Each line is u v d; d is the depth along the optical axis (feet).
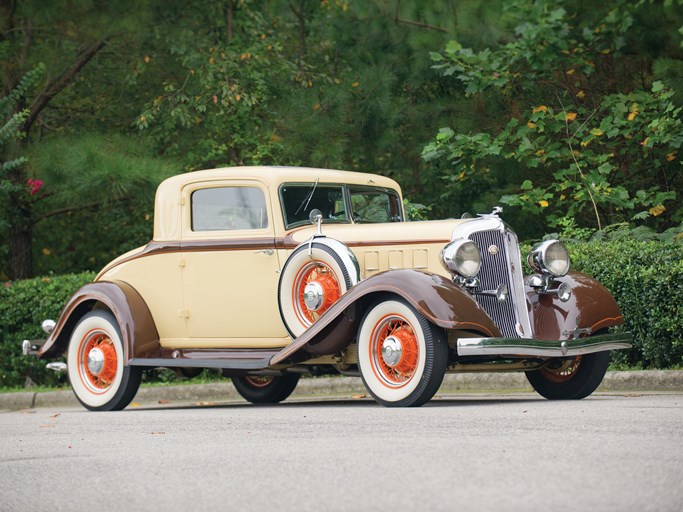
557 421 24.00
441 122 57.52
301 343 32.40
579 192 51.21
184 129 65.26
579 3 59.06
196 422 28.50
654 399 31.53
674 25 55.98
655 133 50.26
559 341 31.12
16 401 48.26
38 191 63.72
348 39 60.34
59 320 39.29
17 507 16.35
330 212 37.45
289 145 59.11
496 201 55.57
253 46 63.52
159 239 38.11
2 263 76.43
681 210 52.06
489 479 16.44
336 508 14.90
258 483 17.19
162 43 64.13
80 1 59.93
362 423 25.44
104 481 18.25
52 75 62.95
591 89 57.82
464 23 57.52
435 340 29.94
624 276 39.63
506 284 32.27
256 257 35.65
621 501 14.66
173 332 37.55
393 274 30.73
